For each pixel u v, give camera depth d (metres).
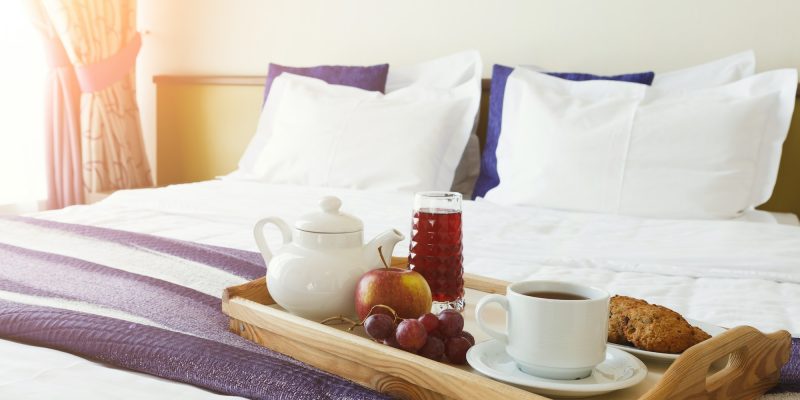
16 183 3.17
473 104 2.48
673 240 1.61
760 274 1.35
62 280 1.14
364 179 2.35
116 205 2.07
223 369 0.76
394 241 1.02
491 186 2.44
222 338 0.92
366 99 2.53
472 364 0.76
